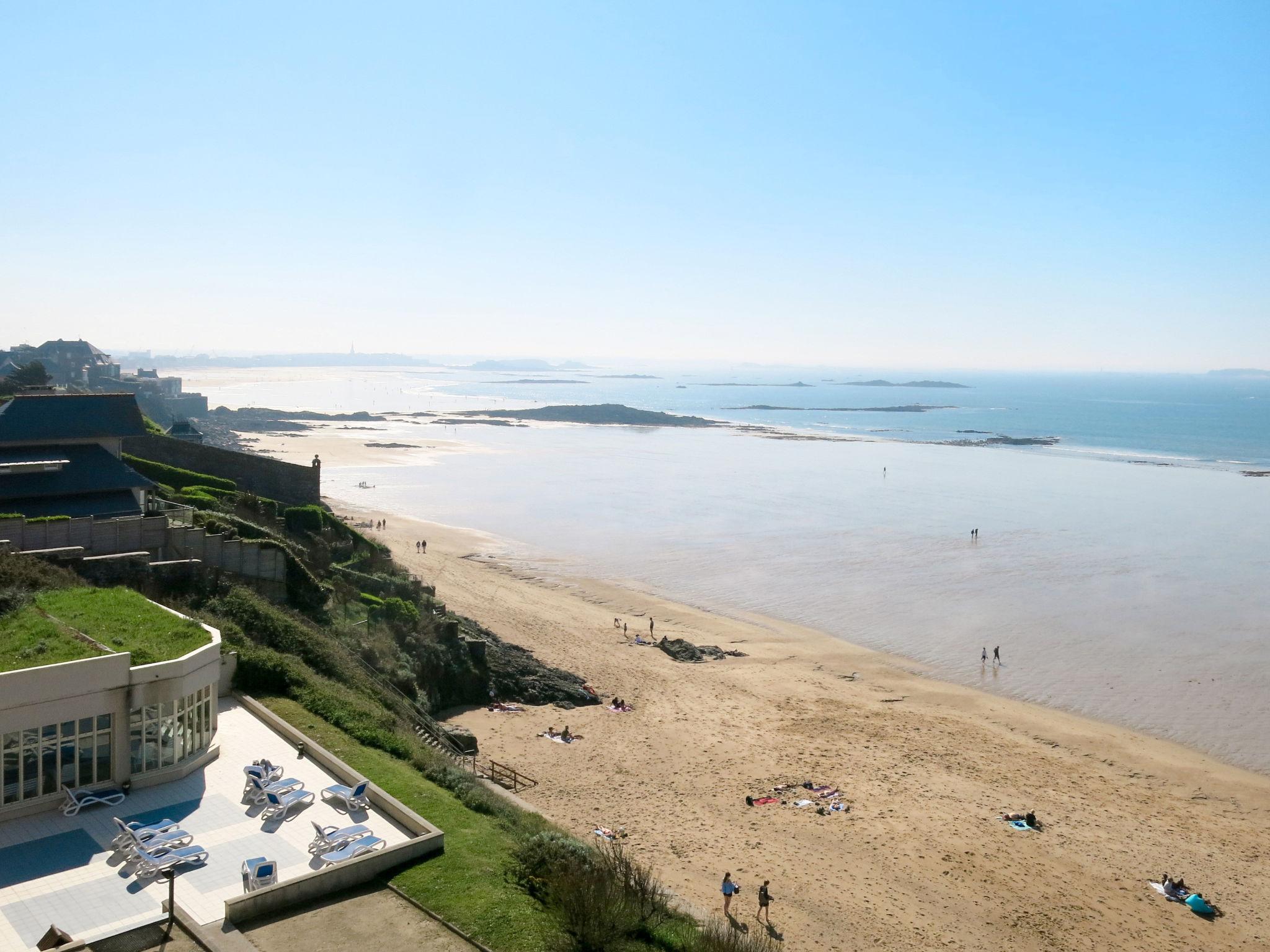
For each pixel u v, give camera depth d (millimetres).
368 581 55688
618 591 79312
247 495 58594
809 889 31969
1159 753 46969
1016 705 53562
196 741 27516
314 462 67312
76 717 24438
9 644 26047
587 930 20391
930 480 158125
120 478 47125
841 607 75125
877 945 28891
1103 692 56031
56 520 37812
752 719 49438
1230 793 42469
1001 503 133250
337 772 27391
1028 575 87188
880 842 35781
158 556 40531
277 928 19844
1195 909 32156
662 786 40156
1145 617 72562
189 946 18797
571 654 60094
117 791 25047
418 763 30625
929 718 50656
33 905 19922
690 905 28859
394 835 24250
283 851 22891
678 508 123688
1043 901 32188
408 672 45656
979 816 38719
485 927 20328
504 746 43750
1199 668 60688
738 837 35656
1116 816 39406
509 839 25578
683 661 60031
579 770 41406
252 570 43188
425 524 107250
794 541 101938
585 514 117312
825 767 43156
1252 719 51875
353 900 21203
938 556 95125
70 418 49031
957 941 29438
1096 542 103375
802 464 184250
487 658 52938
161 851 21844
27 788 23812
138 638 28141
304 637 38969
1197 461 198750
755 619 71625
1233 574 88188
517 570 85438
